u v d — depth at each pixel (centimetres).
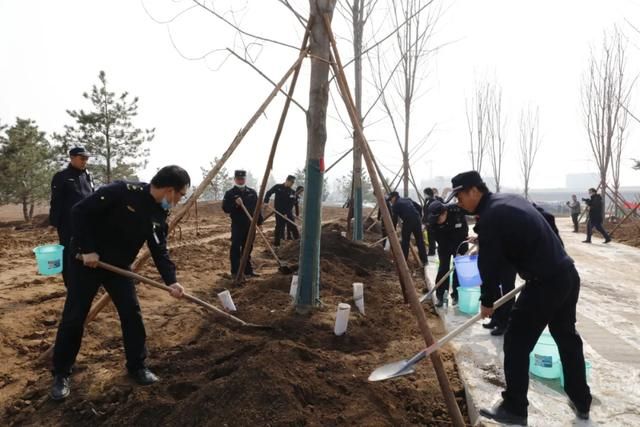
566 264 268
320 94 466
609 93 1555
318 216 481
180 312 508
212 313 492
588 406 285
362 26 930
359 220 1030
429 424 286
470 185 288
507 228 266
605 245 1248
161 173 313
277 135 548
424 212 1002
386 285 677
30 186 1894
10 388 333
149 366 349
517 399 277
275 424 255
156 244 342
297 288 486
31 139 1914
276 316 467
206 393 279
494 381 338
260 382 283
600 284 708
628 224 1822
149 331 438
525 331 278
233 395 276
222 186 3488
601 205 1302
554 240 275
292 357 330
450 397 278
